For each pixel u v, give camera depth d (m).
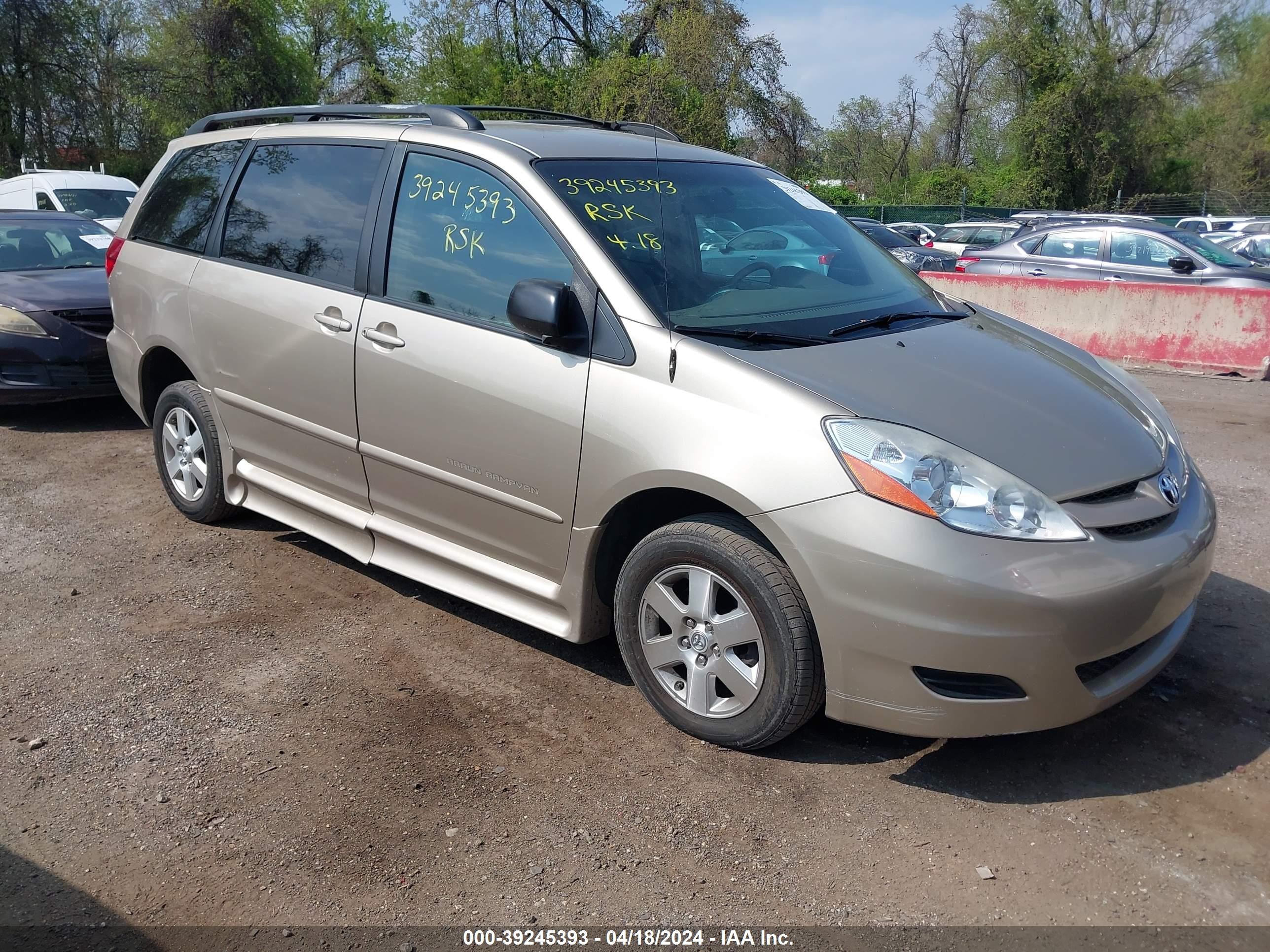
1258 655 3.88
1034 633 2.74
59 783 3.09
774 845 2.81
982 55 40.88
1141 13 42.22
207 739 3.32
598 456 3.26
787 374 3.06
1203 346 9.90
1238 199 38.78
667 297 3.33
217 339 4.60
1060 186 39.59
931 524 2.78
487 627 4.13
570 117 4.64
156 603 4.34
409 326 3.79
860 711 2.94
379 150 4.12
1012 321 4.33
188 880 2.68
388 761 3.20
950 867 2.73
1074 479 2.96
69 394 6.98
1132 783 3.09
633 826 2.89
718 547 3.07
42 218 8.80
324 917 2.56
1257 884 2.66
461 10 32.28
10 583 4.54
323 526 4.46
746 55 28.12
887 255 4.46
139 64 40.03
